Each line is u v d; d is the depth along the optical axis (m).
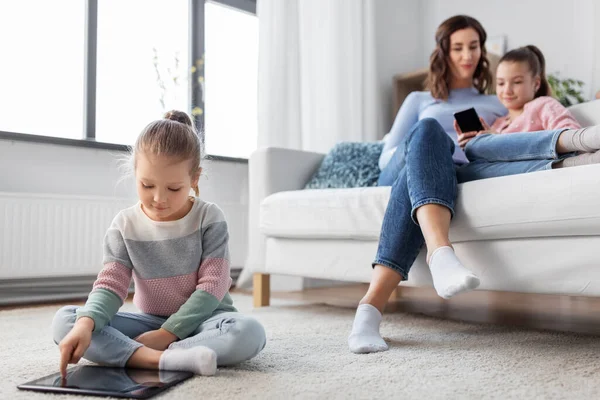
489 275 1.51
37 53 2.79
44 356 1.29
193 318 1.14
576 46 3.27
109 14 3.02
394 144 2.34
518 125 2.03
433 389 0.97
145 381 0.97
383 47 3.84
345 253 1.95
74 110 2.90
